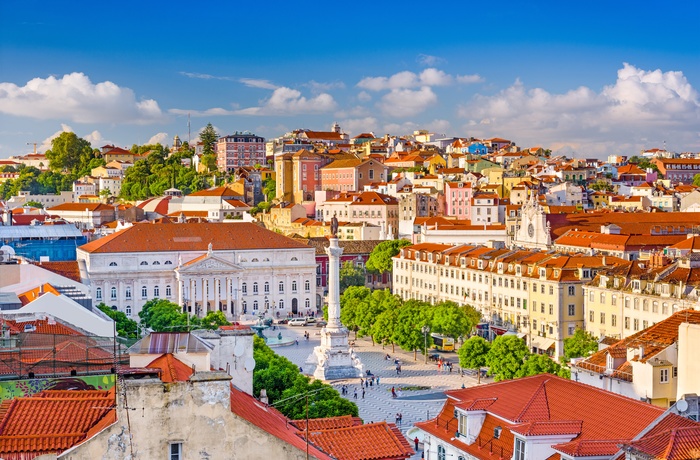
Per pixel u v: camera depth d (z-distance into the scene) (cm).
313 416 12650
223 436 5569
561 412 8906
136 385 5466
